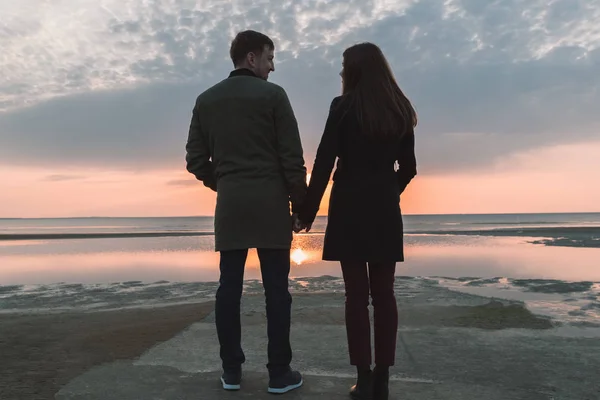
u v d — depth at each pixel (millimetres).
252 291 6711
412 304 4922
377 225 2180
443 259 12523
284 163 2299
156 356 2908
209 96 2383
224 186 2316
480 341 3281
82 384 2373
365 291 2232
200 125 2461
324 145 2203
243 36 2436
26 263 12789
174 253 16281
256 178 2297
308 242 23094
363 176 2217
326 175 2199
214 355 2930
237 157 2307
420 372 2615
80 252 17078
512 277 8633
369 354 2203
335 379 2463
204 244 22172
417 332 3557
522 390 2328
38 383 2416
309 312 4328
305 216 2320
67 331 3643
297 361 2832
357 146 2211
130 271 10523
